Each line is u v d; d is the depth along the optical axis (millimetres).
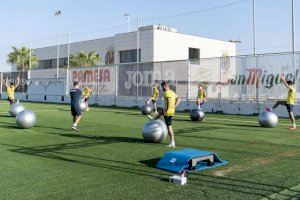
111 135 13383
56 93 42531
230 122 18578
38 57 67062
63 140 12141
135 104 32125
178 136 13203
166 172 7711
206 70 26453
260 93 23547
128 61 50625
